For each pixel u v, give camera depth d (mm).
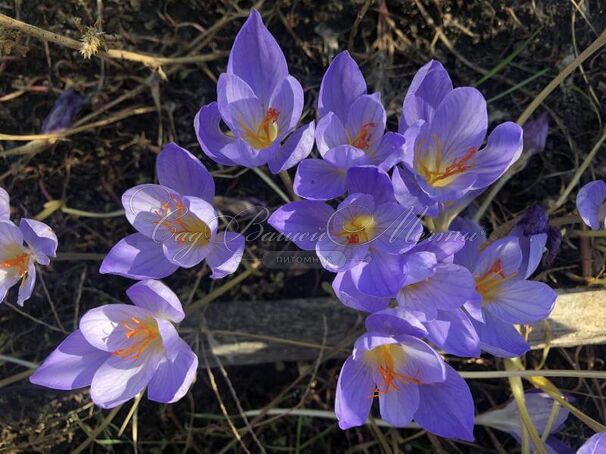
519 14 330
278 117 240
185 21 335
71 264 329
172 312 234
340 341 306
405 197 228
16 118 335
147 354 250
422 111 237
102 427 312
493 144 238
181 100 335
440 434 235
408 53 333
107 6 333
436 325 233
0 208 263
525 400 295
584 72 332
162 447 322
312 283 323
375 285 228
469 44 333
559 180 330
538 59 332
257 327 305
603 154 330
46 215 324
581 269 322
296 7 332
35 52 334
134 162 334
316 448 322
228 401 326
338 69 236
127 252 244
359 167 217
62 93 326
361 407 234
